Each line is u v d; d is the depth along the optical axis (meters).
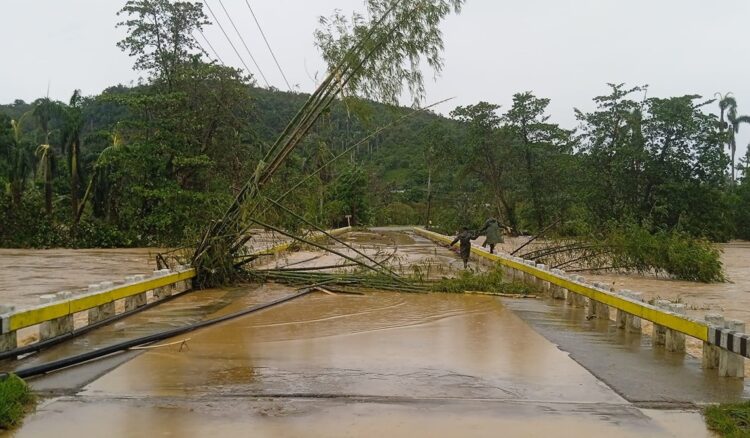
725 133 41.81
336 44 13.88
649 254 18.14
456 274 16.28
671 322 7.38
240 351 7.37
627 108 42.19
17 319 6.77
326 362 6.83
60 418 4.89
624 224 20.44
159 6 31.83
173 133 30.72
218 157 32.03
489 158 46.56
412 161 70.88
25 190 39.03
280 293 12.90
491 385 5.96
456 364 6.79
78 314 10.52
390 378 6.16
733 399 5.62
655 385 6.05
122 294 9.59
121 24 32.06
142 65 32.31
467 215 43.50
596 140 42.69
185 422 4.82
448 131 49.31
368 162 69.88
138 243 30.81
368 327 9.09
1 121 43.31
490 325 9.34
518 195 46.34
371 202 59.34
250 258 14.58
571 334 8.73
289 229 17.19
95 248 29.89
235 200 13.70
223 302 11.59
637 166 41.22
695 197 40.69
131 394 5.55
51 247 29.73
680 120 40.34
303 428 4.70
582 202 42.12
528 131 45.53
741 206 50.25
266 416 4.97
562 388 5.90
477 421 4.92
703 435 4.71
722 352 6.38
